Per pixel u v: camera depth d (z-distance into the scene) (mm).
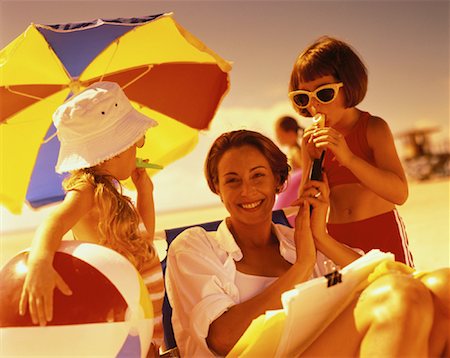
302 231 2740
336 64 3305
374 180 3160
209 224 3246
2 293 2166
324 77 3320
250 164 2795
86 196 2520
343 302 2361
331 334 2264
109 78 3658
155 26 3477
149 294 2539
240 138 2842
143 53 3617
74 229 2637
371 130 3406
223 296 2619
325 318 2357
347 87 3324
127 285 2250
